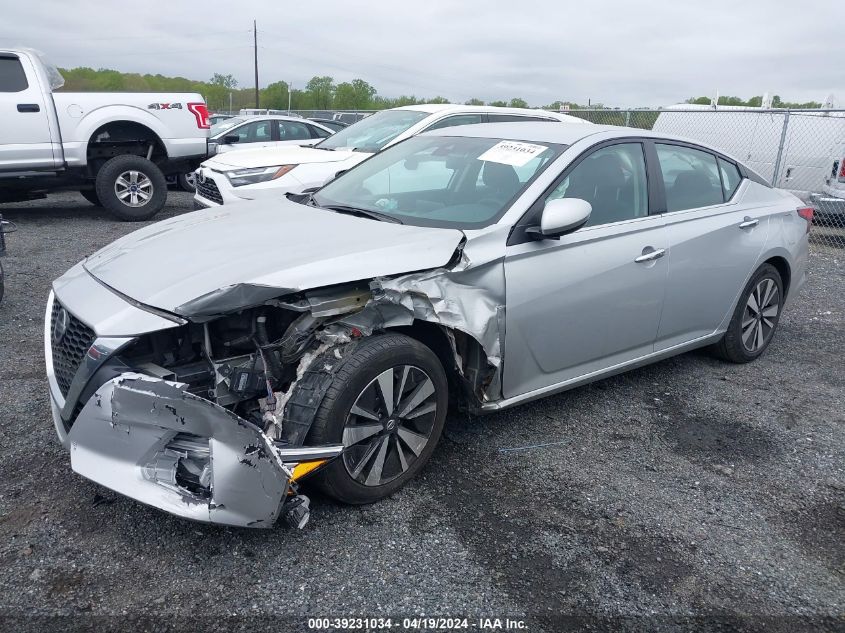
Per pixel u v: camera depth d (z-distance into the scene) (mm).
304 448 2770
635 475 3543
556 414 4211
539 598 2621
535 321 3531
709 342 4777
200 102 10633
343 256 3033
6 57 9250
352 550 2840
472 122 8531
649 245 4039
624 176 4105
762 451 3863
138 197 10398
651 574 2787
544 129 4312
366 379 2951
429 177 4102
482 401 3498
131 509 3043
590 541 2977
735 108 11508
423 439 3277
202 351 2912
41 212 11242
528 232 3494
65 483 3227
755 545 3008
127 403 2547
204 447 2598
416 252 3172
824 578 2814
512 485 3391
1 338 5109
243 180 7609
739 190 4898
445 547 2887
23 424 3771
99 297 2932
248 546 2834
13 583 2572
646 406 4383
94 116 9766
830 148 11008
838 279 8164
